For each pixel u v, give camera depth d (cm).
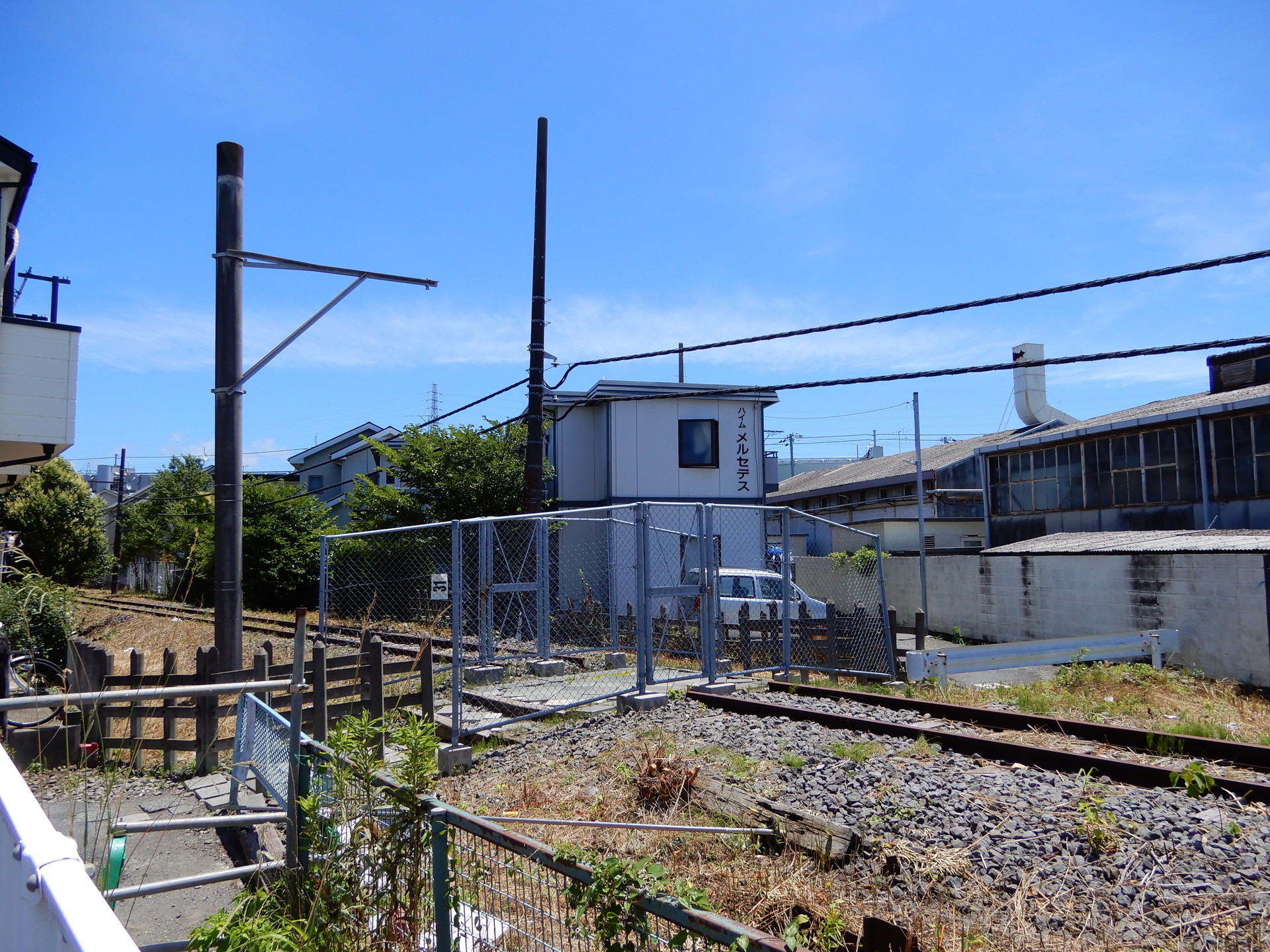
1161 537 1731
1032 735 800
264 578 2386
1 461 1197
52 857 169
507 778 718
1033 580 1784
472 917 333
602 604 1327
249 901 370
